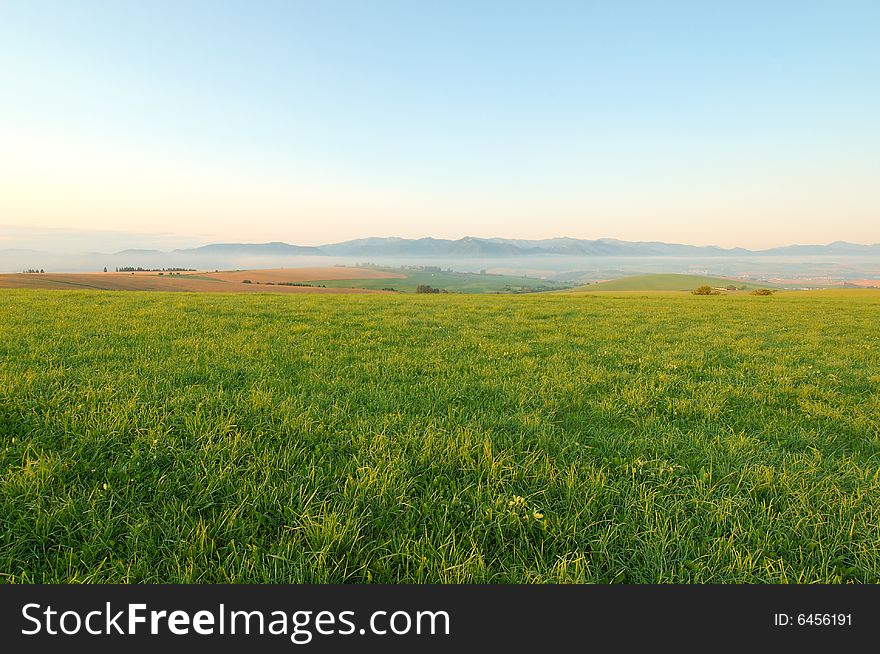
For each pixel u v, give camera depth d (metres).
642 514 3.99
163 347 10.61
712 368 10.52
